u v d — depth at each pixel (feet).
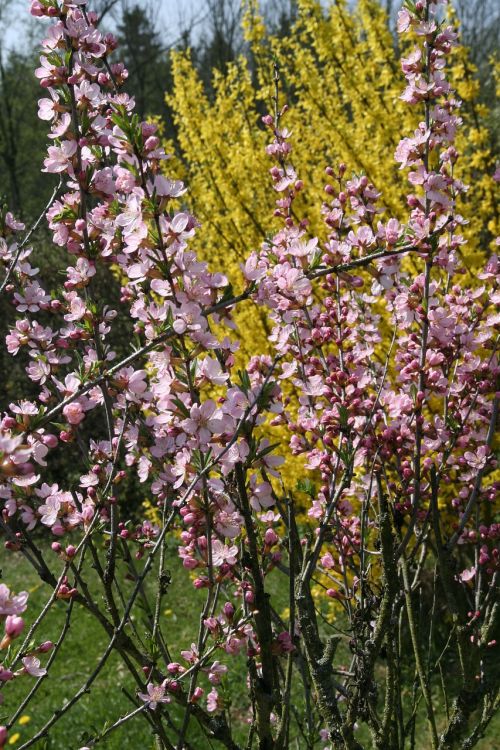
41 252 26.86
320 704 4.73
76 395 4.42
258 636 4.47
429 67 5.97
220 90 16.46
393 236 5.39
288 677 4.78
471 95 12.72
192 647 4.68
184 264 4.17
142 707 4.55
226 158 15.76
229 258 15.24
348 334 6.54
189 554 5.12
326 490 5.79
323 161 14.97
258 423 4.29
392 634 5.52
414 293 6.05
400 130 13.15
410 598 5.87
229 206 15.38
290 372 5.24
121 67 5.96
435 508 5.62
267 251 6.32
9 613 3.59
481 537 6.72
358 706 4.82
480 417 6.91
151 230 4.05
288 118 15.29
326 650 4.69
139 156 4.17
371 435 5.94
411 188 13.44
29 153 62.34
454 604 5.74
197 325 4.10
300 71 14.61
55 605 19.69
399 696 5.96
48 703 14.74
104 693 14.79
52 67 4.66
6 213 6.21
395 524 5.86
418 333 6.58
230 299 4.36
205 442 4.18
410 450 6.16
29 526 4.92
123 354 20.35
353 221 6.36
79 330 5.26
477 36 46.01
